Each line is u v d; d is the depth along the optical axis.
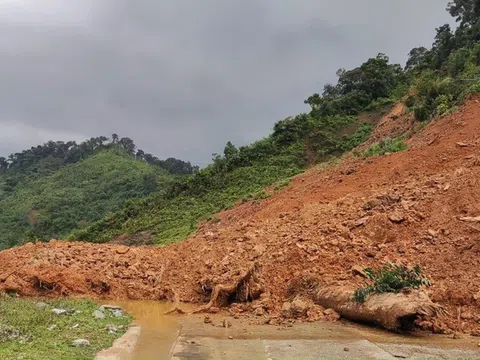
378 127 38.25
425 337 8.11
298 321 9.52
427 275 10.09
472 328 8.48
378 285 9.01
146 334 8.40
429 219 12.16
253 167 38.38
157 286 12.72
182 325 9.28
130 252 14.71
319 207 15.31
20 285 12.04
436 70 39.47
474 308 8.95
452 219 11.72
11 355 6.18
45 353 6.38
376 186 16.67
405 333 8.34
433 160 16.77
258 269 11.70
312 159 38.50
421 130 22.22
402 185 15.03
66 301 10.96
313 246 12.02
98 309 10.12
